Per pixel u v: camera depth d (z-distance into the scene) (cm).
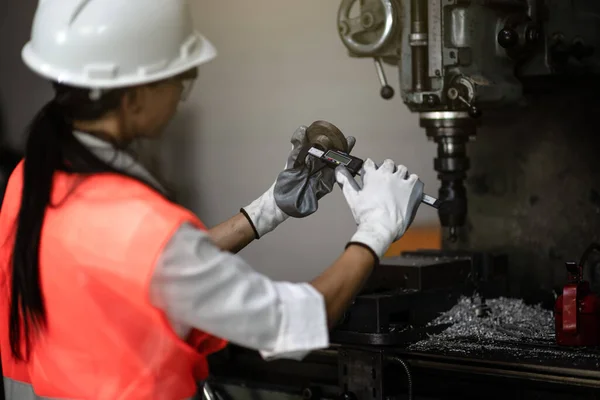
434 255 223
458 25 201
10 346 129
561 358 171
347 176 140
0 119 357
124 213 113
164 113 125
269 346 115
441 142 216
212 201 322
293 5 296
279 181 157
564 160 230
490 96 205
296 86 299
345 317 188
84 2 119
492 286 221
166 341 117
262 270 311
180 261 110
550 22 217
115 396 117
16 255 119
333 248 295
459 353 175
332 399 193
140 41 118
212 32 316
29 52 126
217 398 202
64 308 117
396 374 201
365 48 208
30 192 119
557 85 228
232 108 314
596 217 226
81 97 118
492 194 242
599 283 225
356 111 286
